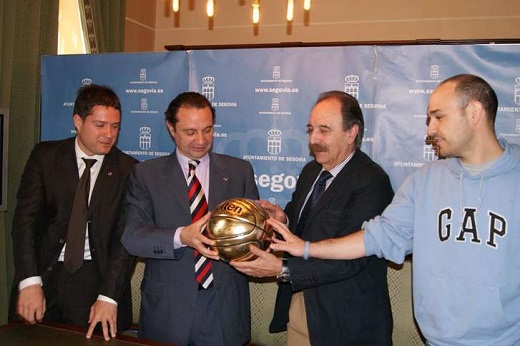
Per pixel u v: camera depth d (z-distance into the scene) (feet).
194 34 17.04
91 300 7.22
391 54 8.19
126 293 7.38
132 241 6.16
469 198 4.93
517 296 4.70
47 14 11.59
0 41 10.03
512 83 7.65
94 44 13.43
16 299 6.99
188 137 6.29
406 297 8.10
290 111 8.73
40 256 7.17
